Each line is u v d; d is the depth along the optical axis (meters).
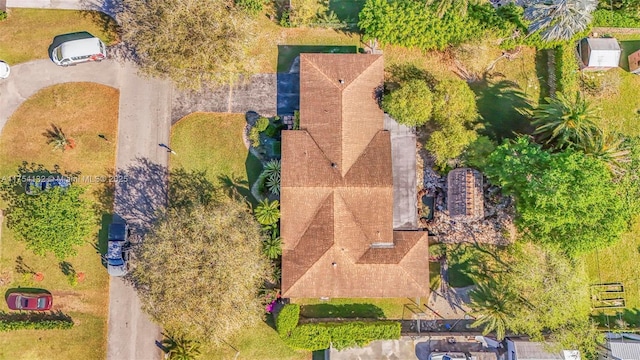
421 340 37.44
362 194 36.12
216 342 33.50
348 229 36.00
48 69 39.03
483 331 36.88
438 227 38.84
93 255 37.62
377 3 38.16
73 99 38.81
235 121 39.38
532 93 40.47
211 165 38.88
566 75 39.19
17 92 38.72
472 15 38.56
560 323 35.09
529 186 33.56
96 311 37.25
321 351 37.94
